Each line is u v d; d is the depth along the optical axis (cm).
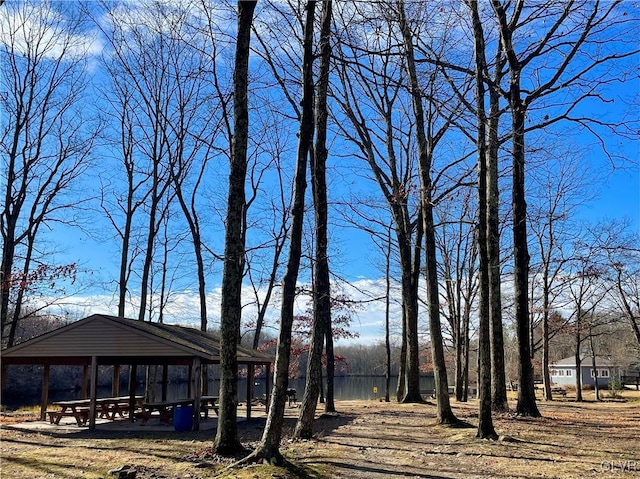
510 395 3222
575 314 3200
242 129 999
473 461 940
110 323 1552
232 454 962
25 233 2527
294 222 946
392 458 987
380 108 2206
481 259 1188
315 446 1121
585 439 1171
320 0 1011
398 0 1468
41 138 2547
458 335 2927
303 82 984
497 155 1423
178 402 1648
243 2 999
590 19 1328
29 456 1038
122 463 952
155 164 2653
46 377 1788
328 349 1952
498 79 1501
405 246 2253
